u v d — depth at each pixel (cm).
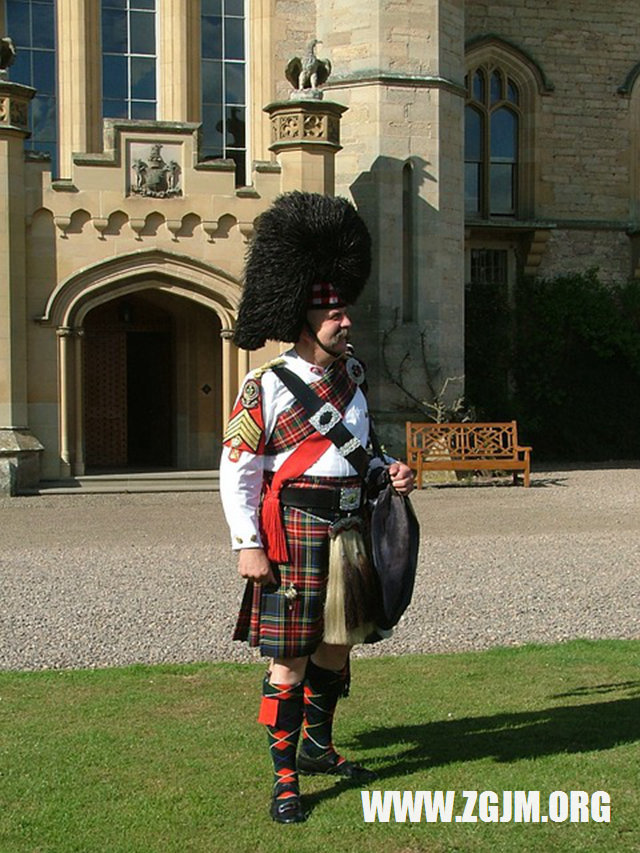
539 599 803
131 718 511
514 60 2453
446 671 602
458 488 1702
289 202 424
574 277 2455
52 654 651
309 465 412
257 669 613
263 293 418
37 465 1565
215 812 397
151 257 1605
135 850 364
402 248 1838
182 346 1809
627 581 876
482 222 2364
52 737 481
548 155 2478
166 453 1888
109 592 824
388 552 411
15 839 372
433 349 1852
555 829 381
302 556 411
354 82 1825
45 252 1577
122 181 1593
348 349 432
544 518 1314
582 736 480
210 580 874
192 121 1831
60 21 1786
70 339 1594
